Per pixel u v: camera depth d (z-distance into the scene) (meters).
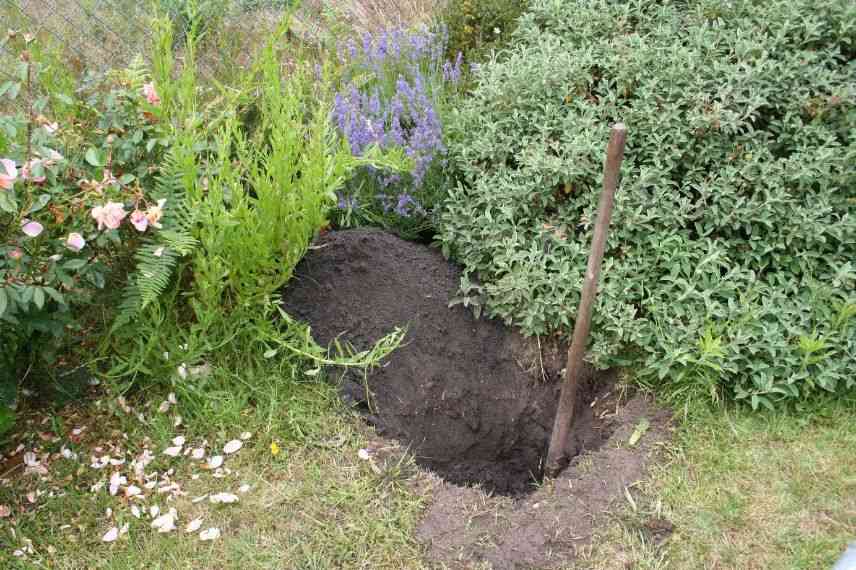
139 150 2.92
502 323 3.41
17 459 2.79
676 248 3.13
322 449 2.89
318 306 3.28
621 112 3.51
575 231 3.42
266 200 2.84
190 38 3.06
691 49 3.65
